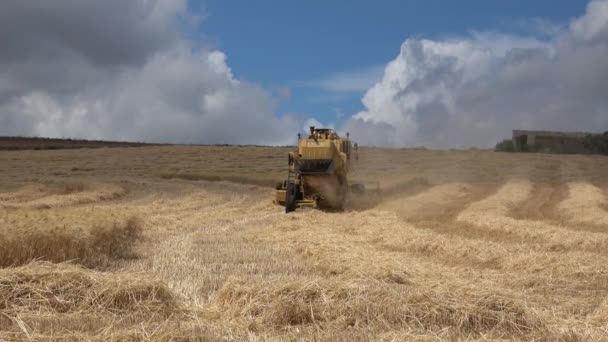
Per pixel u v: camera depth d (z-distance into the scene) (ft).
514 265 47.24
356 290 31.71
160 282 32.73
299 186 101.14
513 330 28.68
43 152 248.32
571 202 110.93
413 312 29.53
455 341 25.61
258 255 51.90
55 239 46.47
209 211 98.12
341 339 25.57
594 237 59.57
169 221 79.30
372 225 73.20
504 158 229.86
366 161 215.51
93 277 32.96
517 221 74.95
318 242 56.24
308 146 100.99
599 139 304.71
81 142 326.03
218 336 25.61
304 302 30.40
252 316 29.76
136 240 60.54
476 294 31.12
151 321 28.66
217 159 226.79
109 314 30.17
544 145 307.78
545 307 32.55
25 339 24.07
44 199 109.70
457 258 51.67
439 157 230.68
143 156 233.96
